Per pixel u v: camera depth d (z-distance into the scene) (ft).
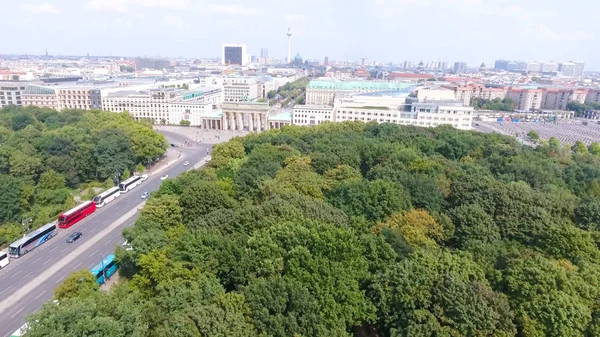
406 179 525.34
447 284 298.76
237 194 539.70
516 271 323.57
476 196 479.00
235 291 321.32
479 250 369.91
